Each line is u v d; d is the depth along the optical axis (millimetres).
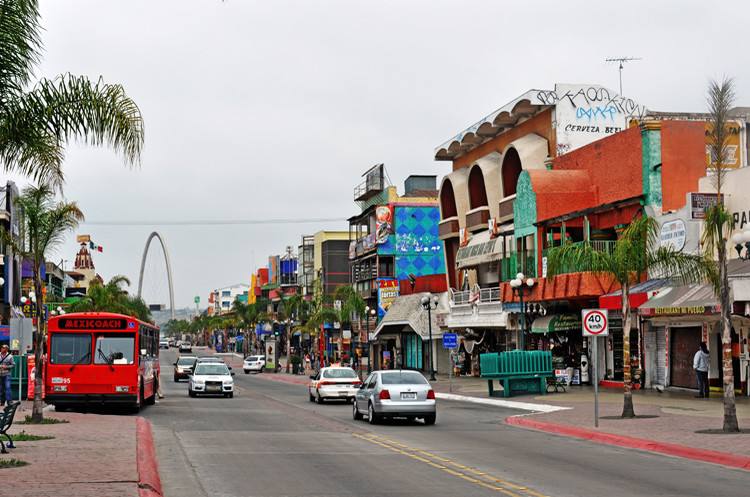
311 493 12383
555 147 49062
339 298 79750
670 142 37375
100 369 28578
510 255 47938
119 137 15391
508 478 13938
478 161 57031
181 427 24078
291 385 59375
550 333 44469
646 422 22969
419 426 24891
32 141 14875
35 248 24406
